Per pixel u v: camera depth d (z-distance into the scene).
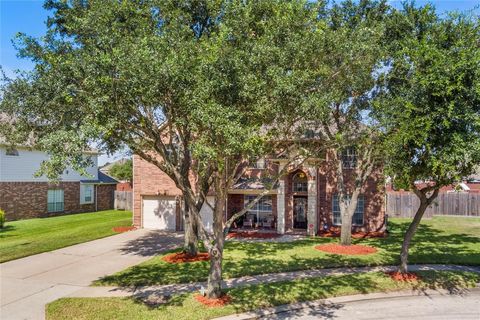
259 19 10.73
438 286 14.02
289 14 9.84
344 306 12.06
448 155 11.48
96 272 15.25
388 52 14.37
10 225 26.94
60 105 10.62
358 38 10.58
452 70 11.56
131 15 11.12
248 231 25.92
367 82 13.74
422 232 25.94
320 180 26.78
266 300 12.09
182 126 11.48
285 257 17.89
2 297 12.22
